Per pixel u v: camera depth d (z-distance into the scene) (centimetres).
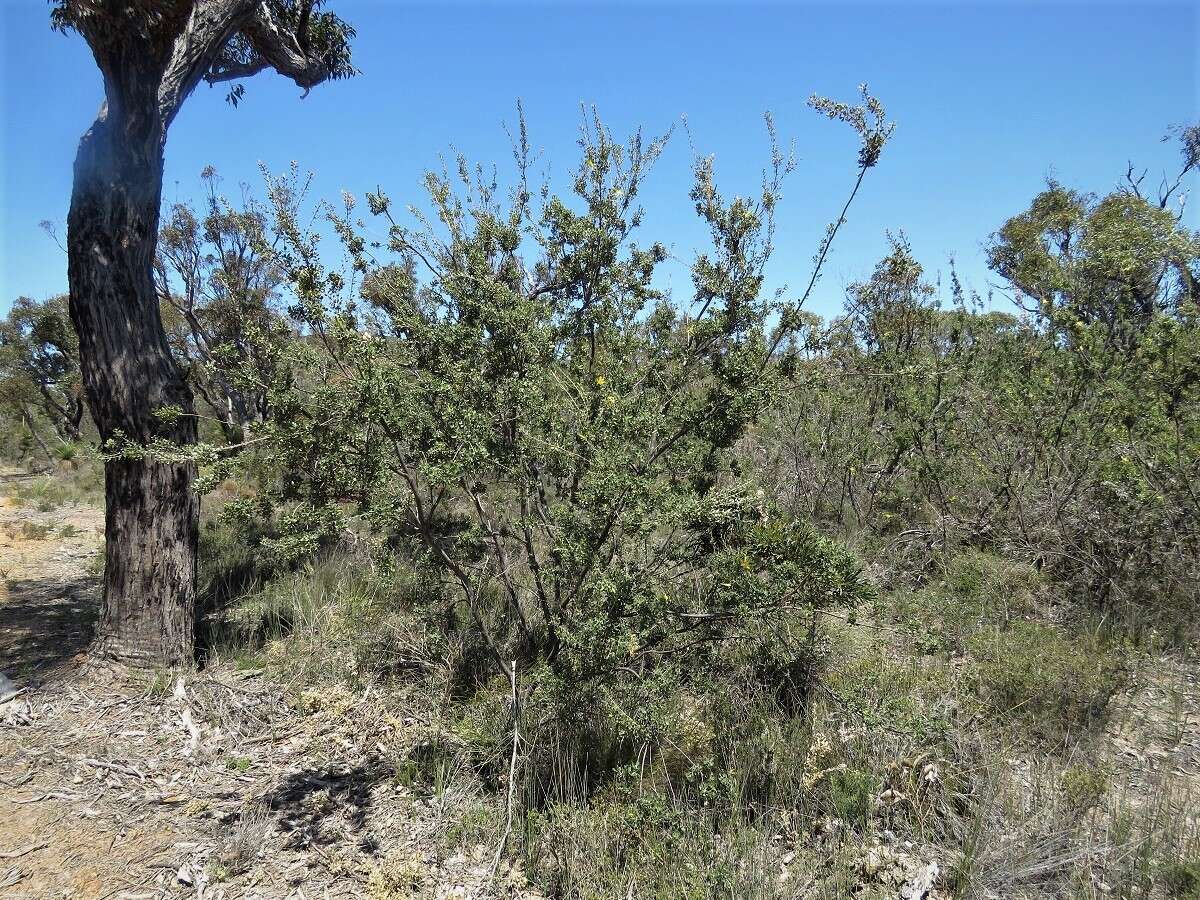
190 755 382
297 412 336
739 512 340
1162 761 353
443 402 337
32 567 762
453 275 374
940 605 512
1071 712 377
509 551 464
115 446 417
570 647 332
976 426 663
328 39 696
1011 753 354
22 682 457
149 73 448
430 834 312
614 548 346
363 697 427
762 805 315
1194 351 520
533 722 354
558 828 297
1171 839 282
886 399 720
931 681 403
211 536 755
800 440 729
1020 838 285
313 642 488
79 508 1175
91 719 416
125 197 444
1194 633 465
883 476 715
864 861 275
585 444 354
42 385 2192
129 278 450
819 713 366
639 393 373
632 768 307
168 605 465
